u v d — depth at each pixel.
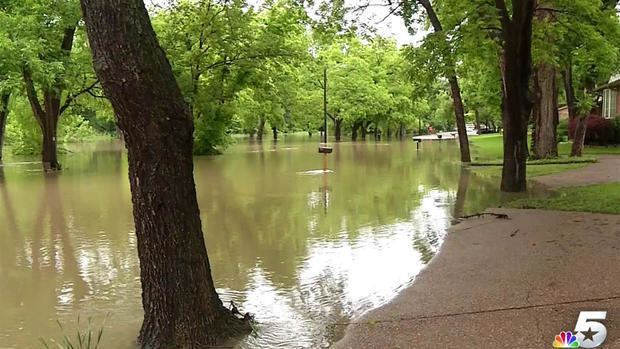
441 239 9.13
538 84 24.36
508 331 4.90
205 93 28.52
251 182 18.16
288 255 8.34
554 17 16.55
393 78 55.38
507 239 8.55
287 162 26.88
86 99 31.05
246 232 10.09
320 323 5.54
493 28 14.47
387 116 56.75
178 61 26.73
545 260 7.18
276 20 28.94
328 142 52.69
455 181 17.67
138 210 4.88
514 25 13.96
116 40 4.42
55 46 24.14
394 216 11.47
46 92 24.25
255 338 5.14
